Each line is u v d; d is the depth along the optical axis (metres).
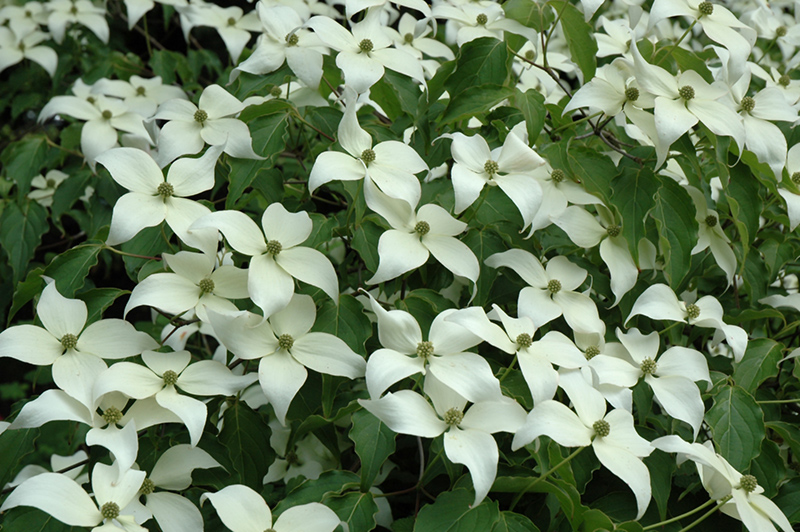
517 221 1.02
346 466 1.11
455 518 0.90
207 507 1.00
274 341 0.93
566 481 0.92
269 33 1.08
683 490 1.00
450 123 1.08
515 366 1.02
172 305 0.92
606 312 1.05
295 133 1.24
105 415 0.91
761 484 0.97
